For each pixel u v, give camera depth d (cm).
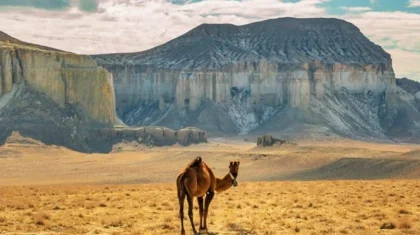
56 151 17200
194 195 3000
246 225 3294
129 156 16988
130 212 3878
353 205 4212
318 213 3772
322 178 10275
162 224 3328
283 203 4347
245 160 13950
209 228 3198
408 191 5272
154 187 6444
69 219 3522
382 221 3419
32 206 4241
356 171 10662
